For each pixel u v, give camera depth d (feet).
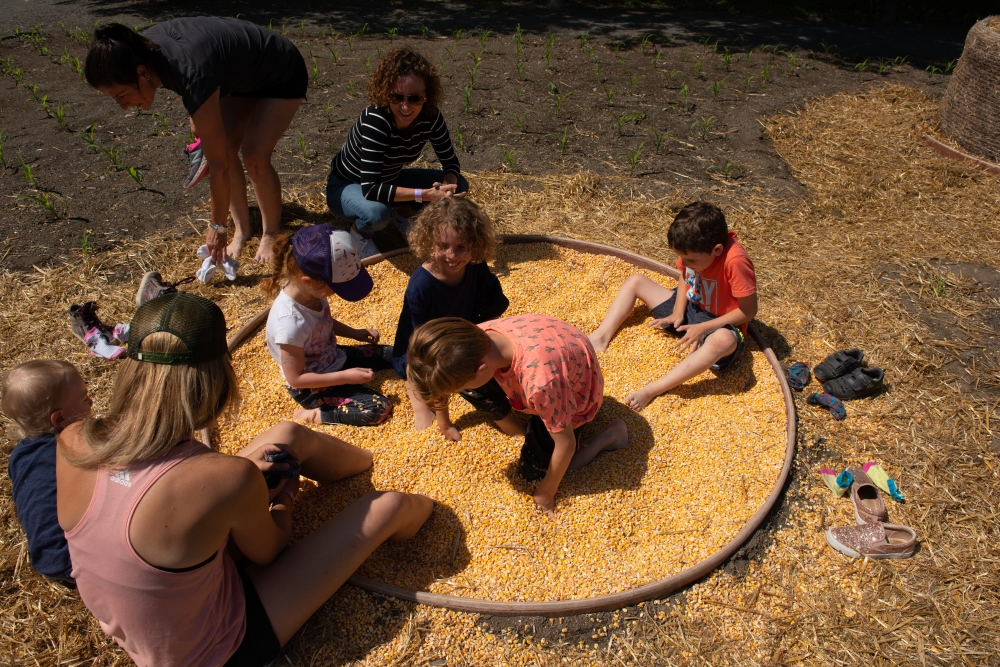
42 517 7.59
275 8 34.91
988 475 10.60
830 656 8.38
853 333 13.43
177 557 6.40
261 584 7.75
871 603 8.91
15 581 8.93
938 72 29.09
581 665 8.28
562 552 9.32
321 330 11.05
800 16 38.58
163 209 16.92
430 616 8.56
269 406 11.57
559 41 30.76
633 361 12.66
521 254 15.60
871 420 11.58
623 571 9.10
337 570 8.04
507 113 22.63
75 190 17.48
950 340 13.24
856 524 9.85
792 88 25.98
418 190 14.28
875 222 17.16
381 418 11.16
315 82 24.44
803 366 12.35
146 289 13.01
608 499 9.94
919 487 10.46
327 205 17.39
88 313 12.51
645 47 30.22
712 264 11.94
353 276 10.48
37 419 7.96
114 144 19.76
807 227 16.84
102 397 11.67
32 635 8.38
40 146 19.49
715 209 11.43
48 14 32.24
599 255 15.44
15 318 13.34
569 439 9.15
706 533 9.57
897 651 8.41
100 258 15.11
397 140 14.52
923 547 9.59
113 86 11.73
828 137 21.95
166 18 32.01
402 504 8.65
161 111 21.93
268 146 14.35
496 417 10.64
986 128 19.94
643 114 22.68
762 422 11.31
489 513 9.71
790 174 19.51
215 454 6.82
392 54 13.50
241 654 7.36
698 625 8.69
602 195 18.07
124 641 7.12
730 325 12.00
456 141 20.47
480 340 8.64
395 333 12.66
